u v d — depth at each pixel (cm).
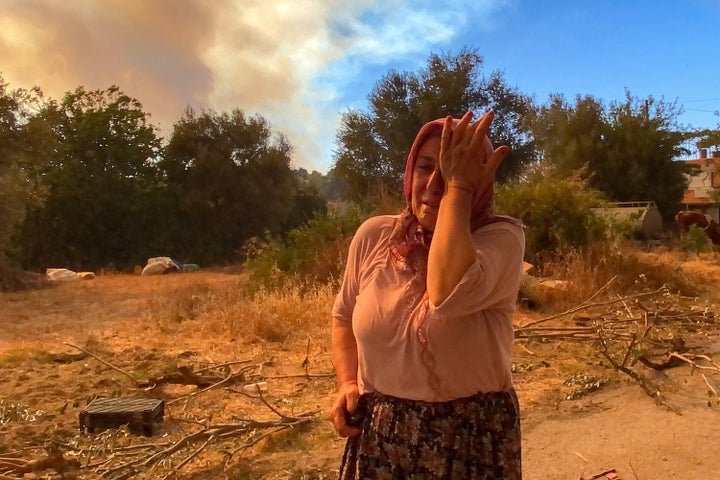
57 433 511
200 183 4062
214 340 885
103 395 625
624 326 899
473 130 209
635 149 3459
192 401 608
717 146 4128
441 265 203
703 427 509
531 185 1460
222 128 4200
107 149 3816
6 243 2370
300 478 418
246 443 473
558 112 3688
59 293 1761
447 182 211
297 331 915
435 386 220
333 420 245
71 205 3712
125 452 452
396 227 238
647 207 2483
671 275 1283
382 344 227
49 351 857
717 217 4416
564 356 748
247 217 4194
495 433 224
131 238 3894
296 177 4672
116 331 1007
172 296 1441
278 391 639
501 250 215
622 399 586
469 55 3784
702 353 738
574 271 1195
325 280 1241
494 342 223
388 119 3762
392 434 224
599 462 452
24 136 2500
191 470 443
